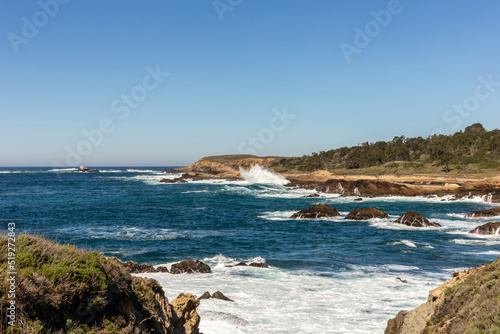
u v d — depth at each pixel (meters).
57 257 7.98
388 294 17.67
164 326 9.38
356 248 29.75
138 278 9.85
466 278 11.73
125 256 25.53
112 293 8.15
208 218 47.91
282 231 38.34
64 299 6.99
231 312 14.86
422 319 11.84
